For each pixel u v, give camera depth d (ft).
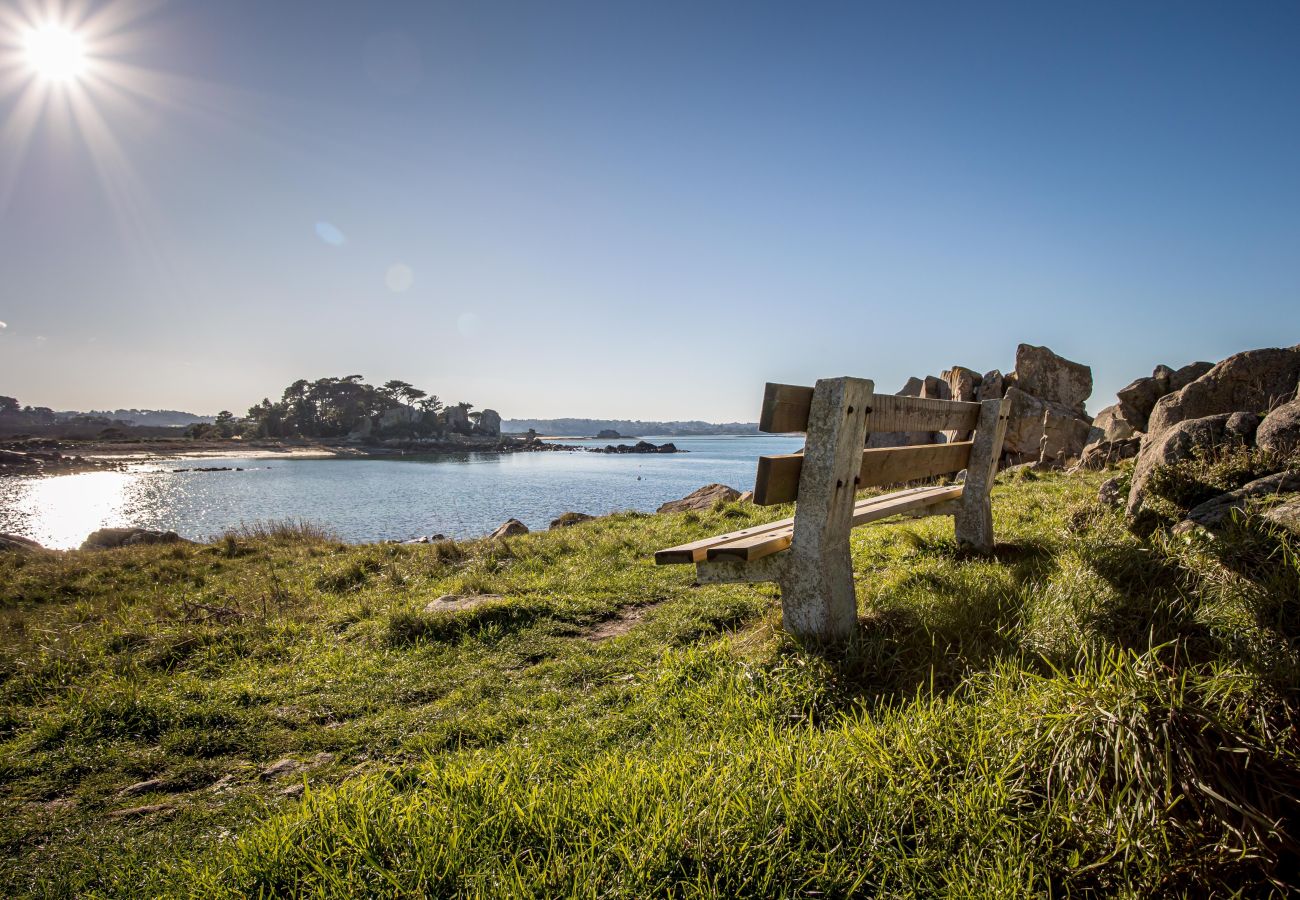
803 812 7.27
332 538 48.55
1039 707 8.04
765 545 12.26
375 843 7.45
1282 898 5.99
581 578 23.88
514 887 6.55
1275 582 10.09
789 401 12.16
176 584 28.96
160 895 7.55
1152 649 8.39
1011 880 6.17
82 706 13.88
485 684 14.88
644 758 9.39
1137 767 6.80
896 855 6.73
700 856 6.82
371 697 14.66
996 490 35.27
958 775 7.59
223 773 11.54
